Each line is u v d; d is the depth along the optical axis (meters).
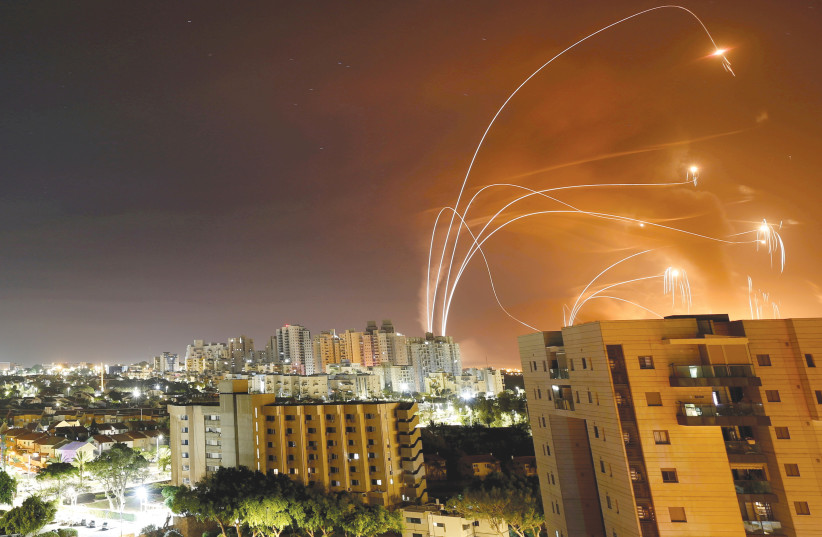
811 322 55.84
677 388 55.09
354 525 84.25
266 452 111.88
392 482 110.31
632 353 56.78
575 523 66.19
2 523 81.00
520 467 126.69
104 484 122.56
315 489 102.00
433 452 146.38
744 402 53.38
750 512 52.28
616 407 55.38
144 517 109.56
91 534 97.88
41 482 128.62
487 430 169.62
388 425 113.06
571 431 69.00
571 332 64.31
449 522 85.75
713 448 53.41
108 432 173.62
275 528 86.44
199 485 94.19
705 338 55.16
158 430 174.38
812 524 50.28
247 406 112.75
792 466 51.88
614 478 55.75
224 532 87.56
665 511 52.12
